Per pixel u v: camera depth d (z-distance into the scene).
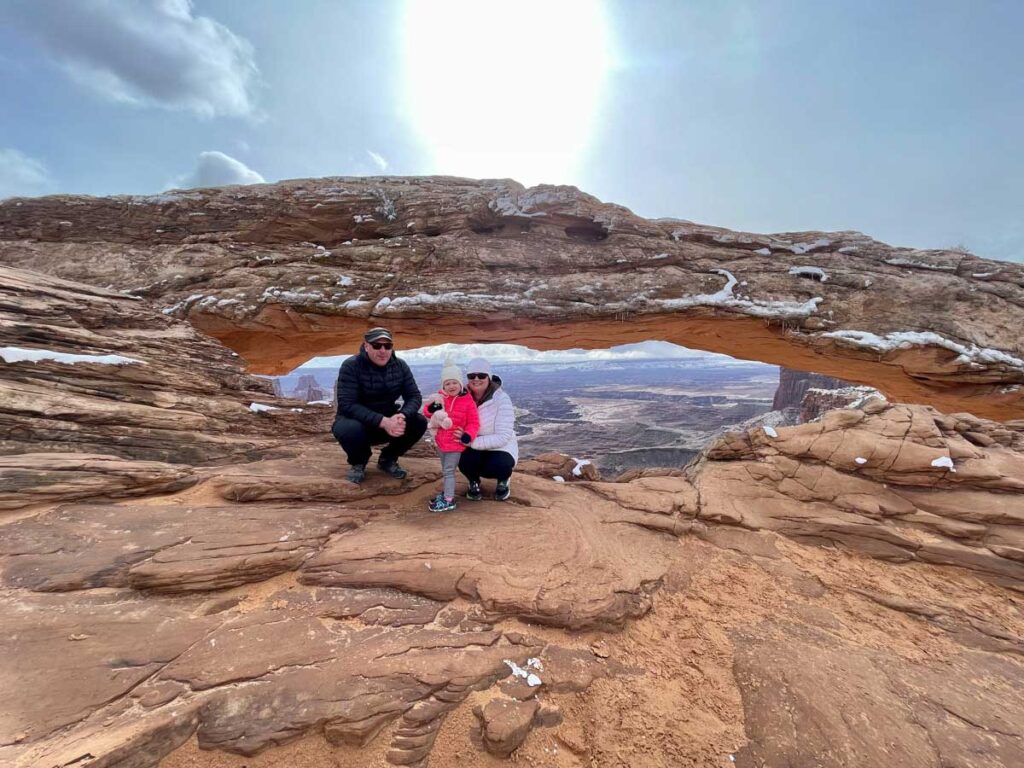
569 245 13.98
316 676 2.58
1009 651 3.47
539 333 13.73
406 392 5.31
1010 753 2.49
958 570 4.46
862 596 4.12
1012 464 5.08
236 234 13.92
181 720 2.18
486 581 3.63
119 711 2.22
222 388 7.82
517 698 2.66
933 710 2.79
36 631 2.66
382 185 15.12
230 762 2.14
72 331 6.70
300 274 12.77
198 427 6.48
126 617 2.90
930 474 5.19
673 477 6.57
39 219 13.32
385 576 3.61
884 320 11.99
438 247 13.52
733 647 3.33
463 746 2.37
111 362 6.48
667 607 3.81
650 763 2.37
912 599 4.05
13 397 5.10
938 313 11.85
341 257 13.35
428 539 4.21
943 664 3.28
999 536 4.61
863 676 3.05
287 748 2.24
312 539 3.99
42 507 3.99
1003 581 4.29
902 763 2.41
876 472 5.43
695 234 14.37
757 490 5.70
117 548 3.52
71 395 5.75
